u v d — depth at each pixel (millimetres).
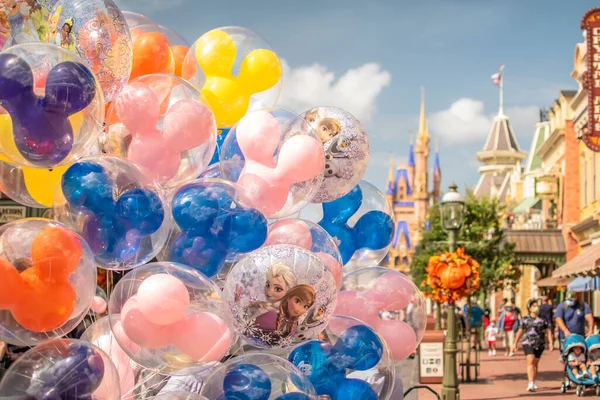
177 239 5082
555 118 45969
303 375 4891
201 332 4621
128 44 5402
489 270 34188
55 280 4277
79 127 4625
